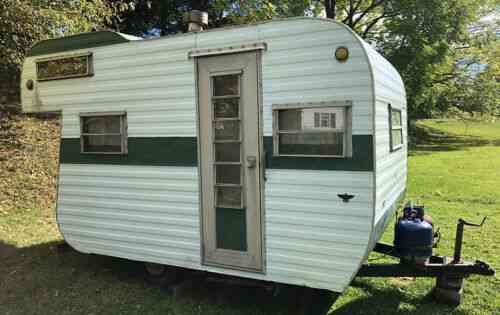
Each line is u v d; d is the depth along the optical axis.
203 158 3.94
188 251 4.11
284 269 3.62
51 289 4.50
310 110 3.42
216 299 4.16
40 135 11.47
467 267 3.78
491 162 14.30
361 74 3.20
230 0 15.45
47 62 4.87
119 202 4.50
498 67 21.84
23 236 6.36
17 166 9.48
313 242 3.46
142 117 4.27
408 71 17.45
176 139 4.08
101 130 4.60
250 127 3.68
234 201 3.81
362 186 3.25
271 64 3.55
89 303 4.15
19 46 8.29
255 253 3.74
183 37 3.96
